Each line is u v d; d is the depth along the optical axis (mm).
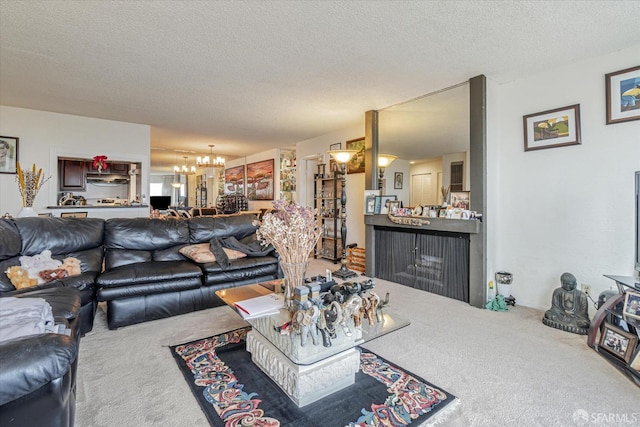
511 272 3289
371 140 4289
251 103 4023
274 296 2100
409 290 3668
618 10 2014
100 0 1939
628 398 1652
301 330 1535
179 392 1688
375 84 3363
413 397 1639
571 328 2492
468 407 1575
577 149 2822
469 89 3236
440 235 3473
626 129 2555
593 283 2746
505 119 3314
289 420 1458
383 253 4172
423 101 3758
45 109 4340
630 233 2547
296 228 1891
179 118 4777
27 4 1979
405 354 2127
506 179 3314
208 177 11875
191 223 3473
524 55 2674
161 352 2133
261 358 1858
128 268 2695
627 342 1956
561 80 2900
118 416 1498
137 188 5633
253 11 2053
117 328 2527
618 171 2600
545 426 1445
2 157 4188
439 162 3602
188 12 2068
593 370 1933
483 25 2201
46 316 1357
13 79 3252
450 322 2703
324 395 1643
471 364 2000
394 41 2438
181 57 2734
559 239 2945
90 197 6691
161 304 2713
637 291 2045
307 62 2820
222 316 2805
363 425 1431
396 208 3959
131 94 3701
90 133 4770
